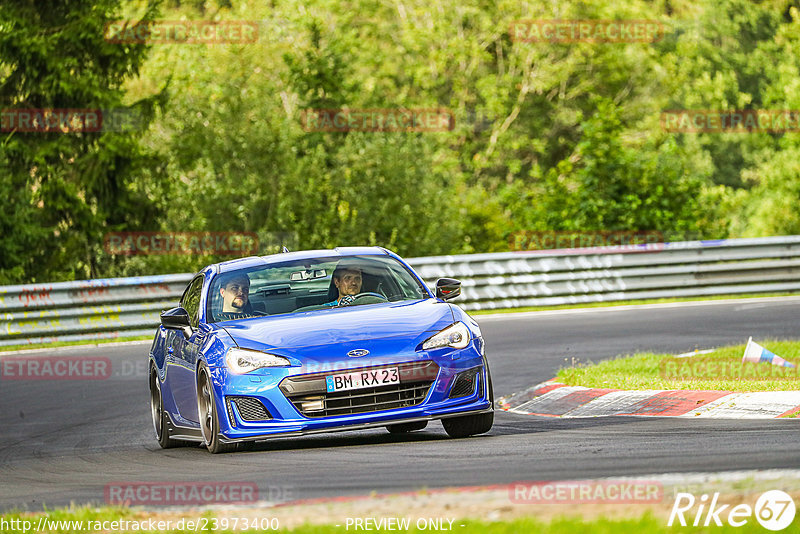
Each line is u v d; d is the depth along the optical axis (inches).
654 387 1439.5
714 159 7795.3
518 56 7027.6
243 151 4687.5
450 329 1178.6
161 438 1395.2
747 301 2957.7
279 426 1127.6
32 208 4136.3
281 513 759.7
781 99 6884.8
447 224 4852.4
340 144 5329.7
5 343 2726.4
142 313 2891.2
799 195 6663.4
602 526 637.3
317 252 1380.4
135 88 6387.8
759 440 1008.9
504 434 1219.2
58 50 4466.0
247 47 6190.9
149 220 4640.8
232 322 1256.2
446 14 7155.5
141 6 6565.0
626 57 7057.1
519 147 6914.4
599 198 4352.9
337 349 1143.6
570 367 1868.8
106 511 812.6
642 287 3186.5
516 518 675.4
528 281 3129.9
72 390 2049.7
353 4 7052.2
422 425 1386.6
